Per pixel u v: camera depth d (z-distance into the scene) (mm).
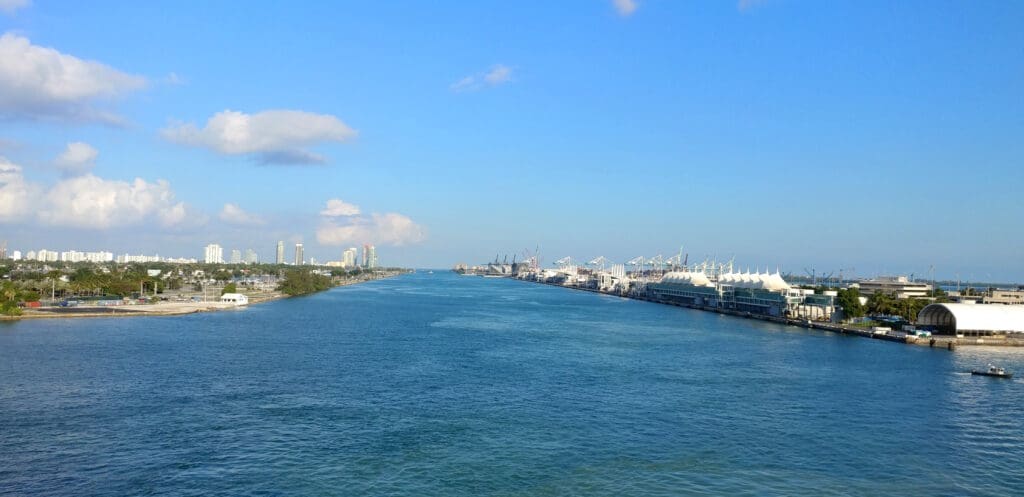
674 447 77938
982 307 194750
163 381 107375
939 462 74062
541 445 77500
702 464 72125
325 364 127938
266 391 102250
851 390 111875
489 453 74062
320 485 63719
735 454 75750
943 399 105250
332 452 73375
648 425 87125
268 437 78250
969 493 65188
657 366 134750
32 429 79500
